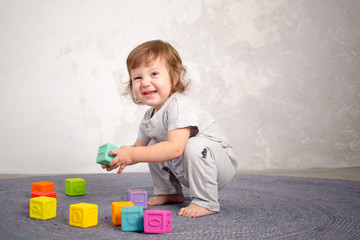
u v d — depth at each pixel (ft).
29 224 3.36
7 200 4.51
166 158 3.75
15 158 7.44
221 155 4.01
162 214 3.13
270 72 8.98
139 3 8.35
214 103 8.66
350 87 9.27
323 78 9.18
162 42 4.33
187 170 3.87
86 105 7.93
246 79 8.86
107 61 8.10
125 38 8.23
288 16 9.16
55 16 7.79
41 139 7.61
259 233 3.14
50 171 7.63
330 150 9.07
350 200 4.73
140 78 4.03
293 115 9.00
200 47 8.66
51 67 7.73
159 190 4.58
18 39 7.55
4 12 7.48
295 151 8.94
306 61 9.16
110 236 3.02
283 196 5.00
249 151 8.73
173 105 4.01
